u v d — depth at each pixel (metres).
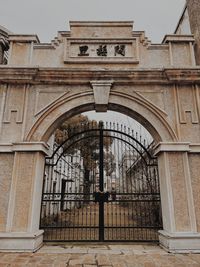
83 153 10.41
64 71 5.59
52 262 3.94
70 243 5.37
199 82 5.64
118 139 6.18
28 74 5.53
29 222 4.67
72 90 5.70
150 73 5.61
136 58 5.92
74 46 6.06
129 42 6.09
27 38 6.00
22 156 5.09
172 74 5.52
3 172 5.03
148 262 3.95
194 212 4.78
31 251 4.49
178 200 4.85
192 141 5.27
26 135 5.28
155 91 5.67
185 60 5.93
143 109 5.55
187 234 4.58
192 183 5.01
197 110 5.48
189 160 5.17
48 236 6.57
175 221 4.71
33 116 5.45
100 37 6.14
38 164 5.12
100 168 5.92
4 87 5.61
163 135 5.33
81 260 4.07
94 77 5.69
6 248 4.50
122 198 7.58
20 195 4.83
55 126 5.65
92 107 5.81
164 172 5.11
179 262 3.94
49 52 6.02
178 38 6.06
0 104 5.48
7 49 6.60
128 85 5.74
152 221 7.81
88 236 6.63
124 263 3.90
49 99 5.60
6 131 5.30
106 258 4.19
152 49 6.07
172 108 5.53
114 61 5.89
